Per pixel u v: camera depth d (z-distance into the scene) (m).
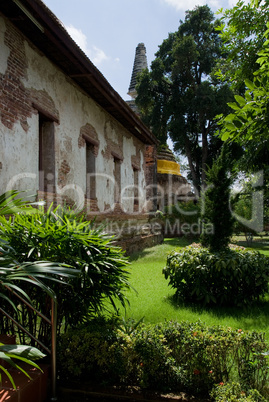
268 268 5.80
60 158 7.66
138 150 15.10
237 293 5.81
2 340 2.97
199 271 5.76
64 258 3.33
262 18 5.17
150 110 28.34
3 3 5.35
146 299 5.97
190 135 29.58
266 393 2.72
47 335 3.31
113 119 11.61
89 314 3.77
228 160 6.68
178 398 2.75
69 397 2.89
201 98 24.39
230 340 2.90
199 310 5.43
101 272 3.37
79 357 3.05
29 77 6.42
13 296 3.28
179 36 27.64
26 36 6.36
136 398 2.81
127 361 2.93
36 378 2.70
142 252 13.04
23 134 6.16
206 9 27.38
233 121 2.73
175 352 3.01
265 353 2.63
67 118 8.05
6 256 2.71
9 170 5.72
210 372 2.83
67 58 7.24
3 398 2.34
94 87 8.86
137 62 31.75
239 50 5.37
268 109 2.64
